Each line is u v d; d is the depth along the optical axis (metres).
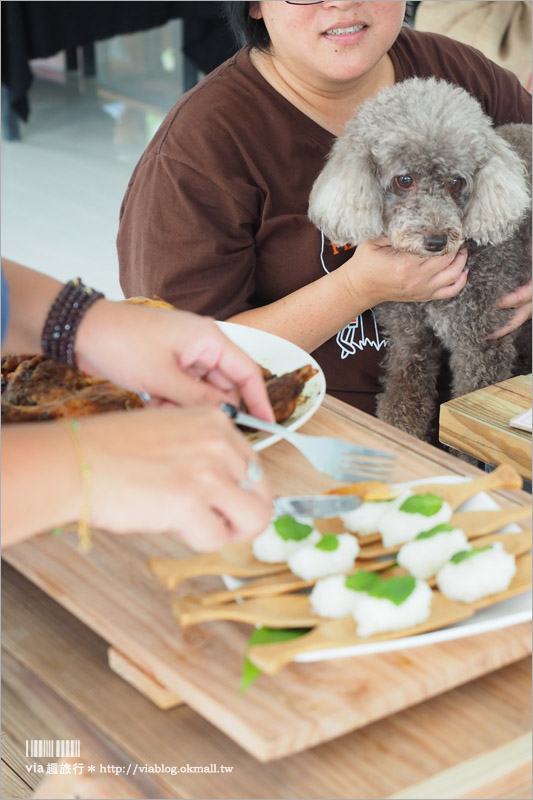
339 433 0.96
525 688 0.67
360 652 0.62
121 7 3.94
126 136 4.73
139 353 0.84
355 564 0.73
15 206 3.88
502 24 2.43
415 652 0.65
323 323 1.50
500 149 1.68
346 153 1.57
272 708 0.60
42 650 0.75
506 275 1.75
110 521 0.60
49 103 5.11
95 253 3.49
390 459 0.84
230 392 0.87
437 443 1.98
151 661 0.65
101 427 0.62
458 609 0.66
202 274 1.51
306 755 0.62
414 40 1.78
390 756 0.62
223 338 0.85
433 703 0.66
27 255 3.44
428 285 1.50
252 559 0.74
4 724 0.72
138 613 0.69
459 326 1.77
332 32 1.46
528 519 0.80
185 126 1.52
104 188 4.12
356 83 1.63
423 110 1.63
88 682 0.71
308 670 0.63
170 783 0.62
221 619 0.68
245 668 0.62
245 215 1.53
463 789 0.60
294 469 0.89
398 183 1.60
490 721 0.64
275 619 0.65
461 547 0.71
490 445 1.22
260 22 1.55
